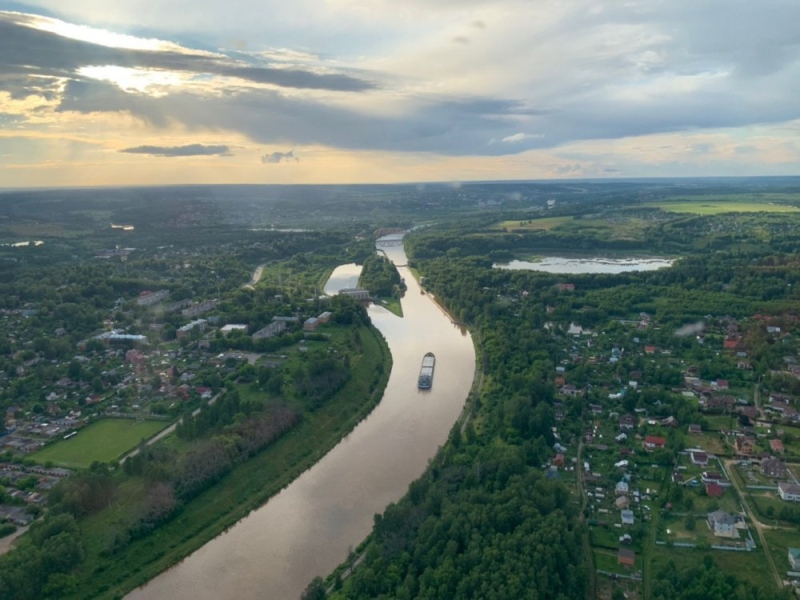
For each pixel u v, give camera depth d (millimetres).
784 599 189750
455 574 199625
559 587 199250
